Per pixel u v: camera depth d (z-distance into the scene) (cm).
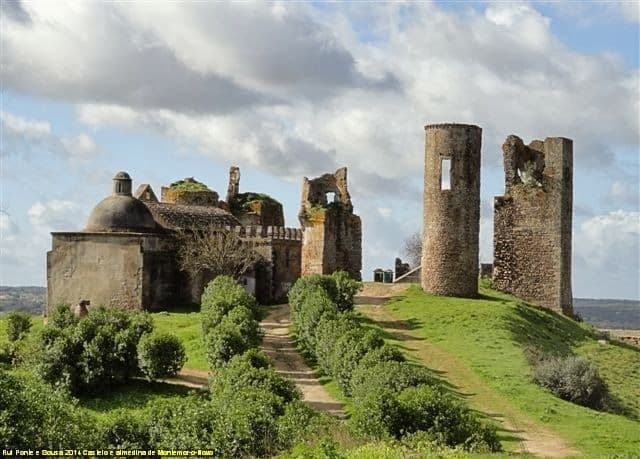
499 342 6278
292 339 6606
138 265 7788
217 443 3312
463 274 7756
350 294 7062
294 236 8900
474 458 3216
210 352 5166
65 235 7888
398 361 4809
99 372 4928
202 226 8519
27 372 4978
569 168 8650
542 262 8562
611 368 6769
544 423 4475
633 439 4219
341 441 3341
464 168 7744
